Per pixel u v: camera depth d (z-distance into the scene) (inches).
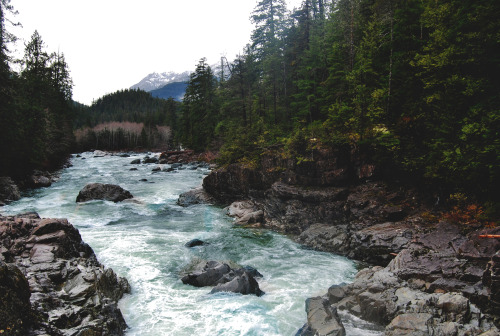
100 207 925.2
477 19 582.9
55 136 1818.4
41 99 1747.0
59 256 436.8
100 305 341.7
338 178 769.6
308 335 326.3
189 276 464.4
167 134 4468.5
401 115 696.4
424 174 605.3
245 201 980.6
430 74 654.5
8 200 955.3
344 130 812.0
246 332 341.7
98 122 6545.3
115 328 326.0
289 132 1151.0
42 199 1008.9
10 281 258.7
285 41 1635.1
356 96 875.4
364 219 660.1
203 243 651.5
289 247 653.3
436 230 496.4
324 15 1829.5
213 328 348.8
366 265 552.4
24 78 1697.8
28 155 1325.0
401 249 516.1
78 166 2041.1
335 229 665.0
